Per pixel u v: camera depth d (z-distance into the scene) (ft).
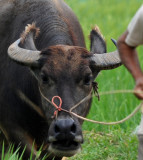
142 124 35.29
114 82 73.10
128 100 68.64
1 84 50.93
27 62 44.75
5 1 54.29
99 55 45.32
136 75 32.89
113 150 53.47
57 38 48.91
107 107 67.10
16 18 52.60
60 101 41.52
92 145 55.11
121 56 33.78
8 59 51.26
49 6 51.96
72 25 52.08
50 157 50.34
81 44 52.70
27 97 48.57
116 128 60.95
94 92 45.85
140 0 149.79
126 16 132.46
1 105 50.14
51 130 40.93
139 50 86.02
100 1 160.76
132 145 53.88
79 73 42.63
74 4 124.36
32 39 48.08
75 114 40.68
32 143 49.73
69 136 40.14
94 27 50.14
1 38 52.85
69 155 41.65
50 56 43.78
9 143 50.37
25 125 49.16
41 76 43.65
